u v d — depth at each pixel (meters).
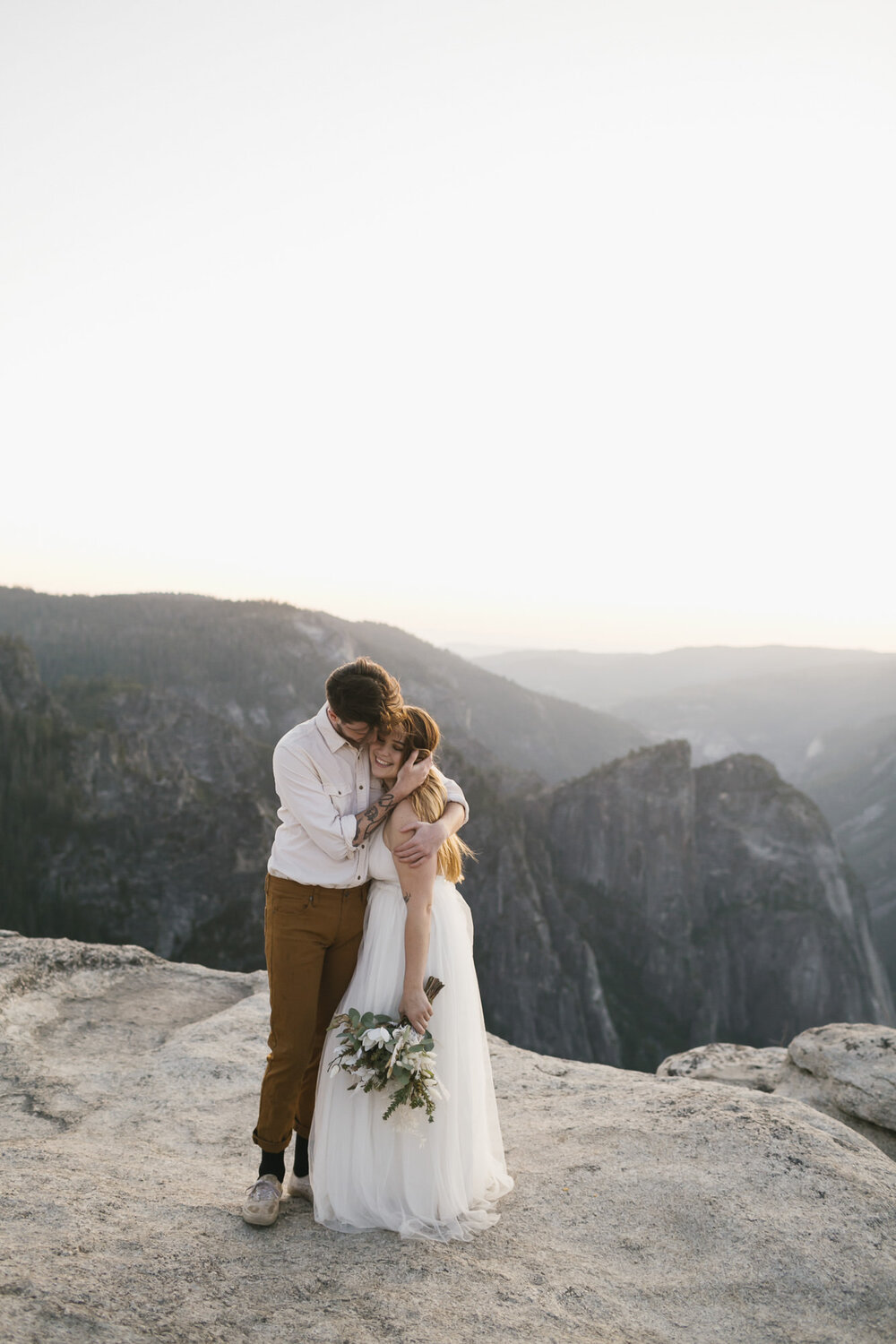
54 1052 5.72
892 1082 5.61
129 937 78.38
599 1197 3.61
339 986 3.61
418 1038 3.29
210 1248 3.07
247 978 7.42
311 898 3.44
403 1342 2.57
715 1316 2.93
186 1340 2.46
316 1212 3.38
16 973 6.61
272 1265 3.00
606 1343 2.70
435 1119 3.40
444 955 3.53
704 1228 3.35
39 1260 2.76
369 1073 3.28
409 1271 3.01
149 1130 4.62
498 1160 3.76
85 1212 3.20
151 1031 6.19
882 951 167.38
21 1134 4.51
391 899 3.52
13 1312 2.41
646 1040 111.81
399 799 3.41
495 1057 5.87
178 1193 3.64
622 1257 3.24
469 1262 3.11
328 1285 2.89
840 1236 3.30
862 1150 4.03
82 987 6.84
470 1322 2.72
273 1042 3.50
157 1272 2.82
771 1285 3.07
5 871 76.44
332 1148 3.39
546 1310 2.84
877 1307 3.00
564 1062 5.91
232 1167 4.19
